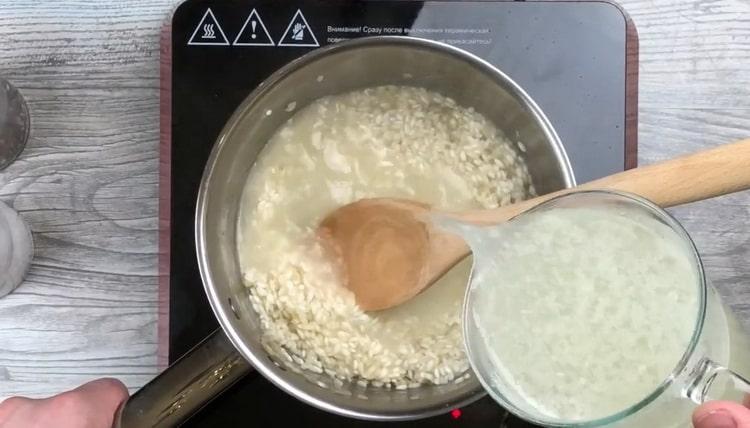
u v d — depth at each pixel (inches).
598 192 22.0
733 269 29.9
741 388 20.0
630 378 20.6
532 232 22.4
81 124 31.0
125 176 30.9
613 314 21.1
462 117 28.6
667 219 21.1
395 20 30.6
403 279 26.9
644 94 30.6
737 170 22.5
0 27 31.2
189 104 30.5
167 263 30.2
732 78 30.6
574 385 21.1
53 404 27.5
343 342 27.5
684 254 20.9
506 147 28.3
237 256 28.3
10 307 30.6
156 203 30.9
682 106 30.6
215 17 30.6
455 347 27.3
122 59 31.1
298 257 28.1
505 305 22.1
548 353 21.5
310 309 27.8
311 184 28.5
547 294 21.8
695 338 19.1
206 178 25.6
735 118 30.5
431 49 26.3
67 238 30.8
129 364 30.5
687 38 30.8
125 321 30.6
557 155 25.6
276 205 28.5
